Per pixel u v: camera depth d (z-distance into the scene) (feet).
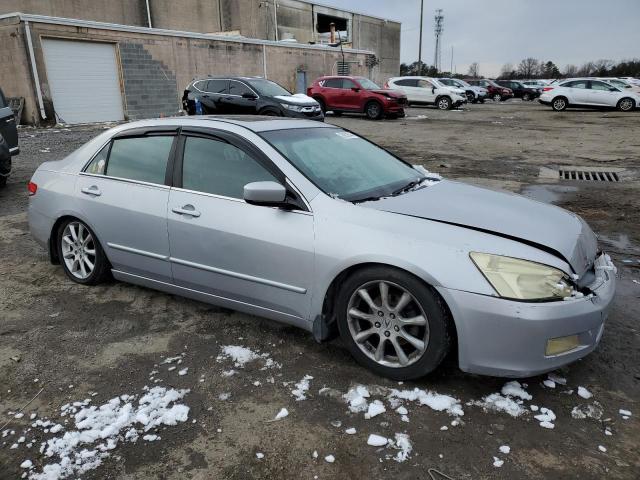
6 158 25.36
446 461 7.59
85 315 12.35
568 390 9.23
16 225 19.99
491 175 30.14
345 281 9.82
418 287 8.84
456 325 8.65
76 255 14.02
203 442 8.04
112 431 8.25
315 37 138.62
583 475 7.30
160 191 11.96
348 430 8.24
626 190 25.99
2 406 8.97
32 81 57.88
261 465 7.56
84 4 95.86
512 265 8.51
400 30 170.50
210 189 11.33
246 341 11.06
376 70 160.35
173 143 12.12
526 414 8.59
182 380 9.65
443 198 10.84
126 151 12.94
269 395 9.18
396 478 7.30
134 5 103.65
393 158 13.66
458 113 80.18
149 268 12.44
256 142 11.03
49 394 9.29
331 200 10.11
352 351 9.94
